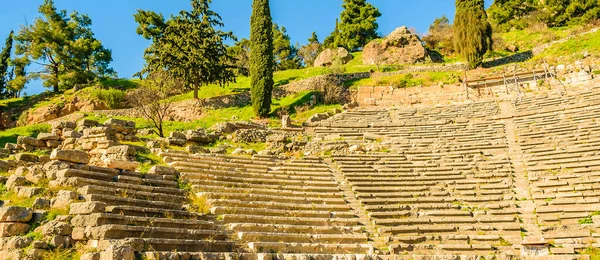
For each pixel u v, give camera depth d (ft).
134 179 51.62
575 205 62.23
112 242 34.81
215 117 123.13
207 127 110.83
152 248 37.06
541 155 79.36
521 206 64.95
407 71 150.71
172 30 136.15
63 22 178.70
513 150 84.69
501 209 64.80
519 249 55.77
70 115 122.01
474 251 55.93
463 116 110.52
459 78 131.95
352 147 91.66
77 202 40.86
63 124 68.18
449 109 118.73
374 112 122.11
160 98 130.93
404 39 186.60
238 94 138.21
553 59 127.65
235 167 71.20
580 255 51.39
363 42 245.65
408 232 59.93
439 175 77.77
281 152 90.48
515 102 113.70
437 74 137.69
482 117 107.76
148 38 163.22
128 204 44.45
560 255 51.78
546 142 84.58
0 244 36.01
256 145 94.32
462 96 127.44
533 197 66.33
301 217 58.39
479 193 70.18
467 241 58.23
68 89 161.68
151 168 57.41
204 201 54.03
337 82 142.41
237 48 202.90
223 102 134.31
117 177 50.47
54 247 36.06
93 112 125.90
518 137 90.68
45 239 36.58
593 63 120.37
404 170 79.97
